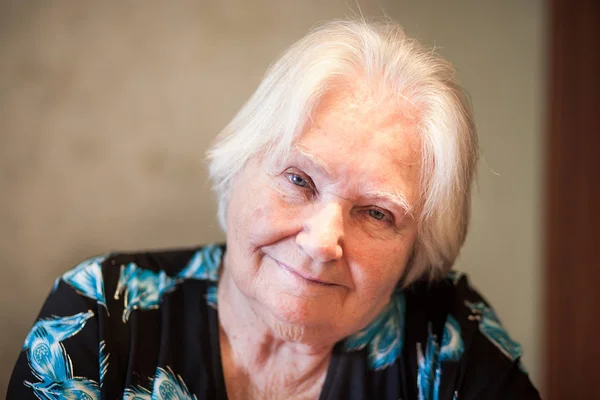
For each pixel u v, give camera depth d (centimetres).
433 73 91
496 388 100
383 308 104
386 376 100
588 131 171
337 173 82
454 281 114
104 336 93
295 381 98
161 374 93
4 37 149
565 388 177
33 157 152
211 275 105
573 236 175
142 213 161
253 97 90
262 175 87
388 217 88
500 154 177
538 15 176
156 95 159
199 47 161
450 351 102
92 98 155
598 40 168
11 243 152
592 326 173
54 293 98
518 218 178
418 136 86
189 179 164
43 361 91
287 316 85
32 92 151
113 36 156
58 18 152
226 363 98
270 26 165
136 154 159
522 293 180
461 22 174
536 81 176
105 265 101
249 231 86
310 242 81
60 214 155
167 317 98
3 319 152
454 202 93
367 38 89
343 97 83
